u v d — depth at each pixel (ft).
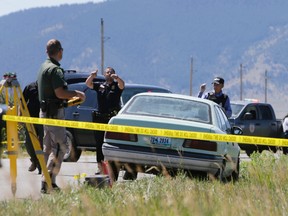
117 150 157.17
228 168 163.32
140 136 157.07
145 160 156.15
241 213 98.53
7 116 132.67
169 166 155.94
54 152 141.59
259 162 179.01
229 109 214.90
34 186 141.79
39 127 181.78
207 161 155.22
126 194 123.65
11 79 132.26
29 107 181.98
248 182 147.02
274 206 105.50
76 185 132.87
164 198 114.11
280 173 148.46
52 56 144.87
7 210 106.42
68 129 230.89
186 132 153.69
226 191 127.24
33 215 103.50
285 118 286.87
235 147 171.22
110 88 177.27
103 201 117.08
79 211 102.58
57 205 111.65
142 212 99.35
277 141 147.54
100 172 160.45
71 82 237.25
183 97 168.76
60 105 143.64
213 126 160.15
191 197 100.37
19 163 214.90
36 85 183.32
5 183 157.79
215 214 97.50
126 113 163.63
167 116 162.81
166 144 156.66
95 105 229.66
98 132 173.78
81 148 229.86
